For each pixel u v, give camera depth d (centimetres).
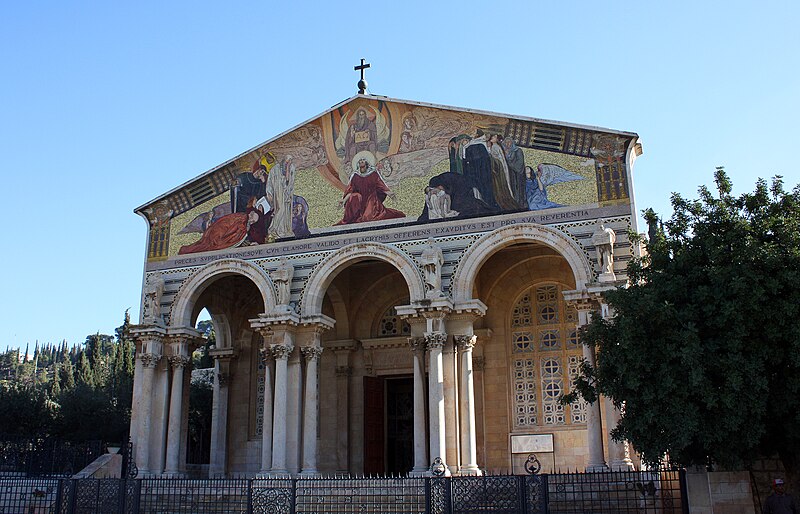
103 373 7738
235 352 4141
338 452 3784
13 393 5516
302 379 3431
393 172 3481
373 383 3834
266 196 3650
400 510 2520
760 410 2016
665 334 2134
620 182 3136
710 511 2027
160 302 3656
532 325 3619
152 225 3816
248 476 3881
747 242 2123
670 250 2338
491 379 3588
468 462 3103
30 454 3447
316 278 3444
